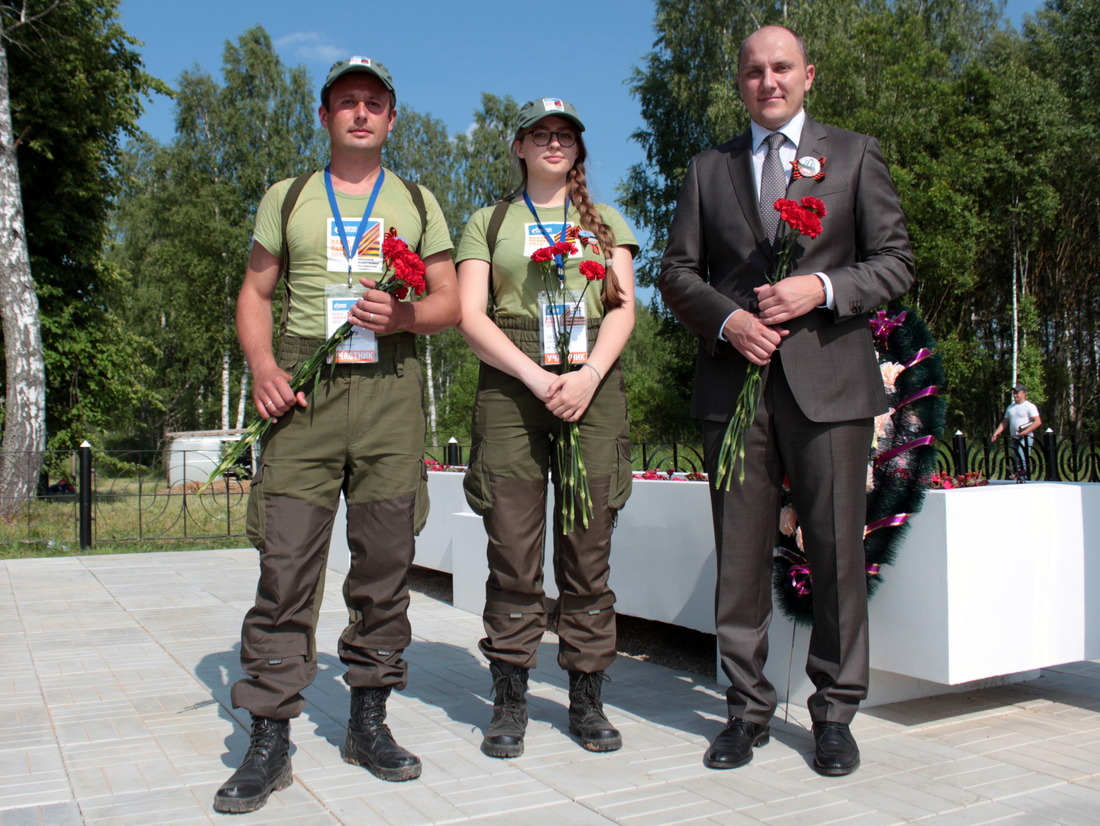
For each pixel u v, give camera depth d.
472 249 3.01
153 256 32.06
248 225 29.91
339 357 2.59
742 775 2.61
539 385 2.77
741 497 2.80
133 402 18.20
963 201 22.42
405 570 2.72
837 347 2.72
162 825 2.29
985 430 26.92
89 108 16.56
